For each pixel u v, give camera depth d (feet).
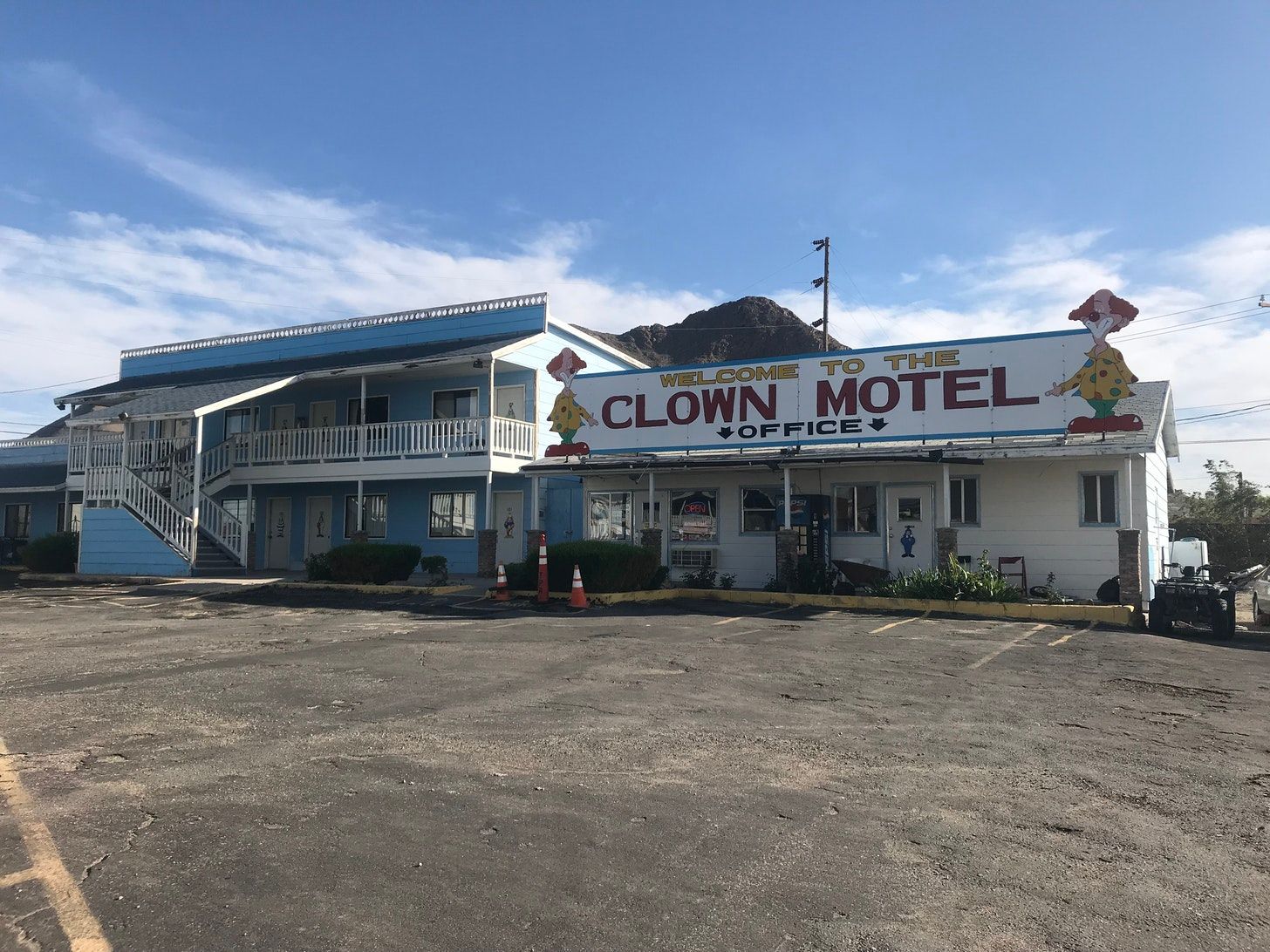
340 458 80.79
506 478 82.02
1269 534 121.19
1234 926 12.91
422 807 17.33
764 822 16.79
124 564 77.92
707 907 13.23
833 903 13.41
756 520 68.54
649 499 72.54
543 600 55.16
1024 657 36.19
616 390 70.79
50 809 17.10
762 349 417.28
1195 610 44.83
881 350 62.13
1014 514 60.39
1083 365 56.18
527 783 18.92
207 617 48.26
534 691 28.17
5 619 47.96
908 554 63.41
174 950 11.75
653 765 20.38
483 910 12.99
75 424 80.43
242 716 24.76
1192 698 28.89
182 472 81.92
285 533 90.99
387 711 25.32
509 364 79.66
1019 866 14.93
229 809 17.15
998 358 58.54
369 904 13.14
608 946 12.00
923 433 60.29
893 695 28.50
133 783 18.71
